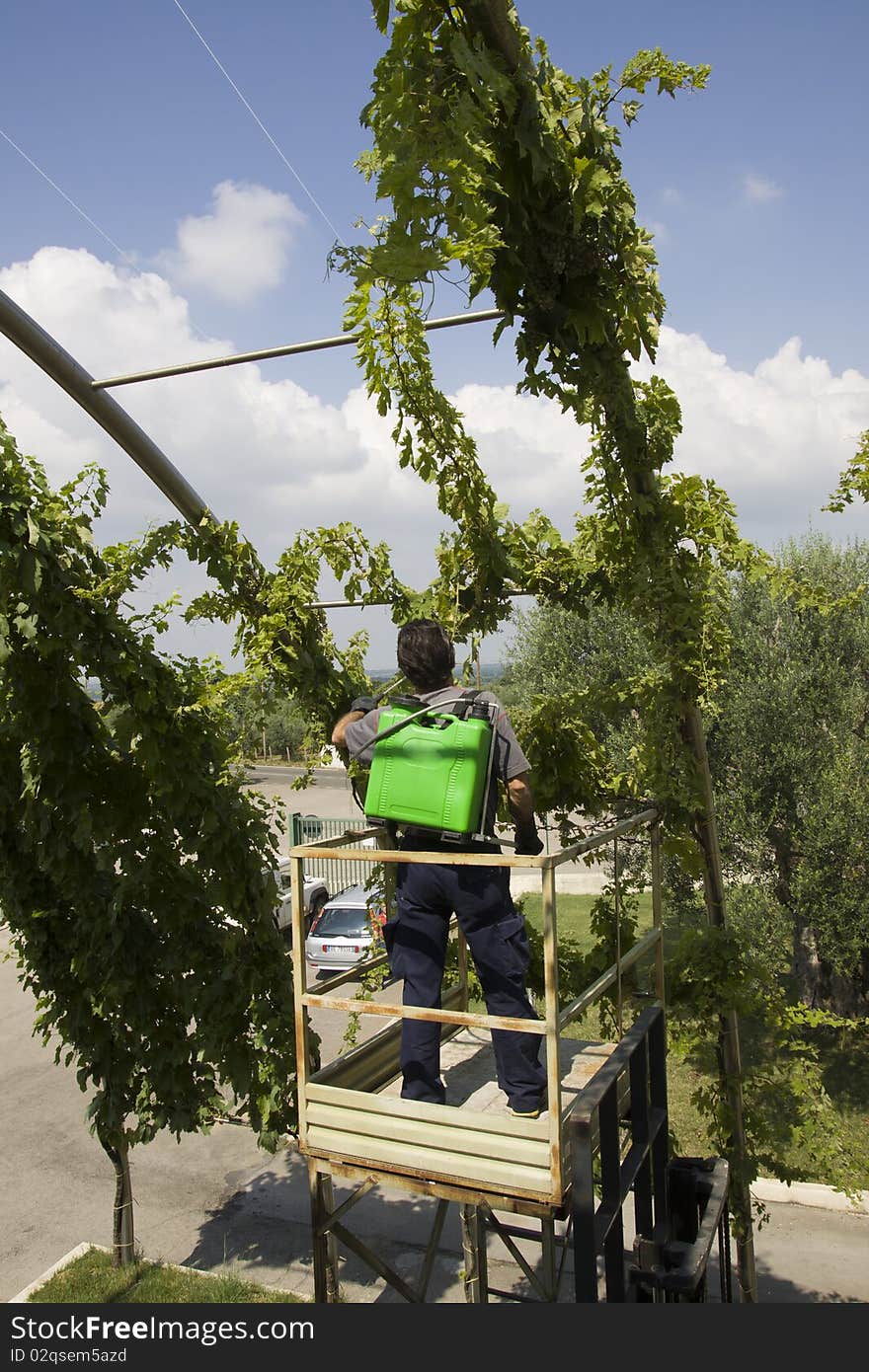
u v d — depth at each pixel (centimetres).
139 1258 856
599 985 355
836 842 1162
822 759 1212
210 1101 663
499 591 600
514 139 378
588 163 390
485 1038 464
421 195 316
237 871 562
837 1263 821
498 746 331
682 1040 583
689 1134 1094
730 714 1238
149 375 471
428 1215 931
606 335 449
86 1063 755
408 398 454
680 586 514
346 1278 816
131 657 497
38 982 745
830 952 1189
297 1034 353
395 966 346
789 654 1279
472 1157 311
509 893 340
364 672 607
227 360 461
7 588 479
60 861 612
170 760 525
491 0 333
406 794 321
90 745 540
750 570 518
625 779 584
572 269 421
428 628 345
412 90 322
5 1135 1152
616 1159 335
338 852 336
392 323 332
